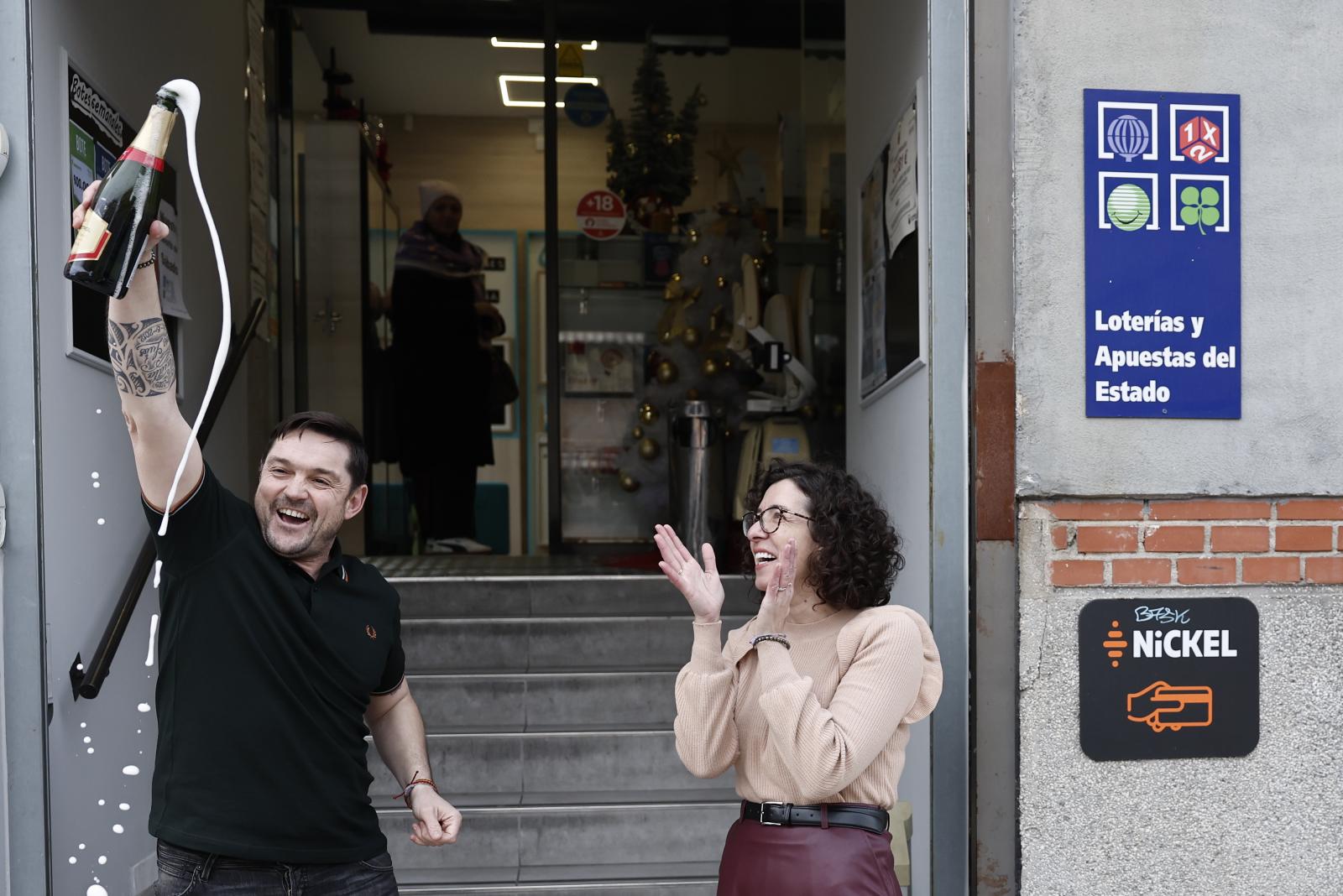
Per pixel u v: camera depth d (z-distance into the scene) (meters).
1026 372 2.38
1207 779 2.39
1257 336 2.43
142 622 3.06
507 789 3.59
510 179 6.98
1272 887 2.40
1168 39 2.41
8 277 2.14
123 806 2.90
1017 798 2.36
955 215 2.41
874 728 1.63
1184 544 2.40
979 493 2.37
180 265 3.65
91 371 2.81
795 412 5.59
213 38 4.20
